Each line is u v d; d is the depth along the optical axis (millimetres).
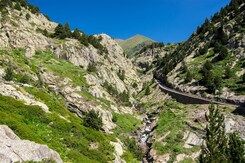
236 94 89875
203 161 34469
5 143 19625
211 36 158125
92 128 54781
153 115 99000
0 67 65688
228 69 103750
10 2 135750
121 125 83750
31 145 21672
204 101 86688
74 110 71188
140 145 74438
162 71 171000
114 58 187250
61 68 93250
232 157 35250
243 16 143375
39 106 44156
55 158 23375
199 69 123250
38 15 159375
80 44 129750
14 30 99562
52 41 116000
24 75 66125
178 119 78812
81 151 40656
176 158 60750
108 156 45844
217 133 36094
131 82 176000
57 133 40875
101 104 81438
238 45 122812
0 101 38656
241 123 68125
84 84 88188
